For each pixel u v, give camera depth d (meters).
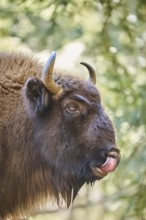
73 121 24.92
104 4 35.25
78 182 25.34
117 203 38.78
